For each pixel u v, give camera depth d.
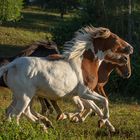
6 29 46.25
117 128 15.81
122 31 31.58
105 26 32.47
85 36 14.47
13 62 13.76
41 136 11.75
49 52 16.02
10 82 13.67
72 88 13.95
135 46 29.39
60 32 34.66
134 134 15.16
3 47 40.97
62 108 19.75
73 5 57.44
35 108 18.77
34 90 13.62
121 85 26.23
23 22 51.12
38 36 45.56
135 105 22.75
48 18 55.59
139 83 26.05
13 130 11.64
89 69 14.28
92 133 15.09
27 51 15.91
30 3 61.56
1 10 46.72
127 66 16.38
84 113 15.66
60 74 13.72
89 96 14.22
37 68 13.58
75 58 14.13
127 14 32.16
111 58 14.95
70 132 14.46
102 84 16.88
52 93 13.75
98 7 33.25
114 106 21.88
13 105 13.84
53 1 58.25
